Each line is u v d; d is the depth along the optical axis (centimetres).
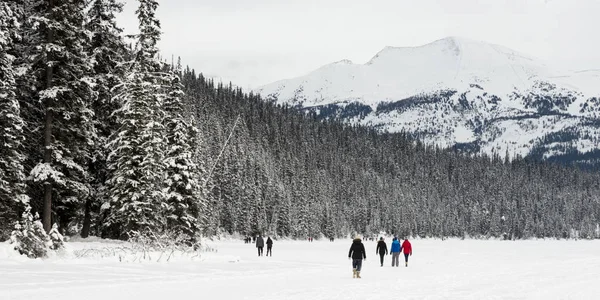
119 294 1619
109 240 3591
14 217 2936
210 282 2027
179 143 3897
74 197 3388
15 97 3058
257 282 2089
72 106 3247
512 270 3028
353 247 2394
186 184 3819
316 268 2961
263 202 11262
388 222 17812
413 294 1767
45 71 3234
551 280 2344
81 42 3338
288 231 11662
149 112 3562
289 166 14788
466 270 3023
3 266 2188
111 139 3697
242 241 9906
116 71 3816
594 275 2644
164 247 3186
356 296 1700
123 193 3400
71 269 2212
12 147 2911
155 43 3747
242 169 11244
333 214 14438
